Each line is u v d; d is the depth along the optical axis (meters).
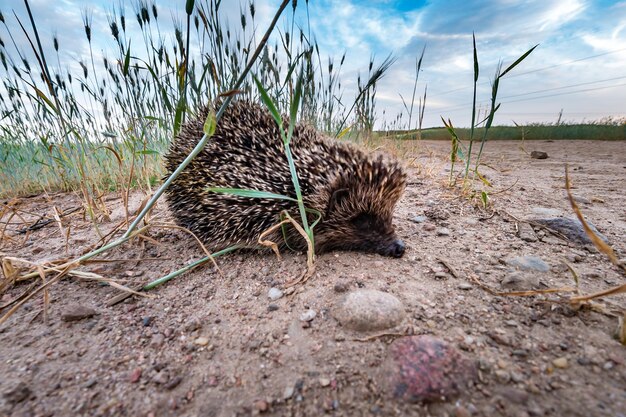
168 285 0.20
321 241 0.25
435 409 0.11
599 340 0.13
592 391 0.11
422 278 0.20
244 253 0.25
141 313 0.17
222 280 0.21
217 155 0.25
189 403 0.12
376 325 0.15
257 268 0.22
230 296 0.19
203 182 0.25
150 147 0.49
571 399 0.11
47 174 0.52
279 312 0.17
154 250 0.25
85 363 0.14
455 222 0.30
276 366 0.13
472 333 0.14
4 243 0.28
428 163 0.67
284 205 0.24
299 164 0.24
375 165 0.25
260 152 0.25
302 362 0.13
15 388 0.12
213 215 0.25
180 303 0.18
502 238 0.26
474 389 0.11
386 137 0.79
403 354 0.13
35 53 0.23
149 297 0.19
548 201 0.36
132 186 0.46
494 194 0.39
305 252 0.25
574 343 0.13
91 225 0.32
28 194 0.50
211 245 0.26
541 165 0.68
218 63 0.36
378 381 0.12
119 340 0.15
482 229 0.28
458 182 0.46
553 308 0.16
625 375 0.12
